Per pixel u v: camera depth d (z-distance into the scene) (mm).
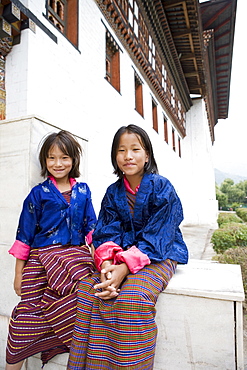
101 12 5828
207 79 14859
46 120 1917
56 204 1540
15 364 1382
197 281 1488
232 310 1306
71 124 4273
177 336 1388
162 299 1414
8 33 3096
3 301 1851
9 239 1849
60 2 4445
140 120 8469
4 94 3264
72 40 4590
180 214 1563
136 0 7812
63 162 1612
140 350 1091
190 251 7098
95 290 1272
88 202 1720
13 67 3271
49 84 3676
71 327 1320
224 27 13000
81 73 4695
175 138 14680
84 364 1195
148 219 1473
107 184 5730
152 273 1307
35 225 1540
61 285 1372
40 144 1868
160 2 8258
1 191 1907
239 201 75688
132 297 1150
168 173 12297
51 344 1437
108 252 1355
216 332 1327
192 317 1364
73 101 4359
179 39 10727
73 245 1601
